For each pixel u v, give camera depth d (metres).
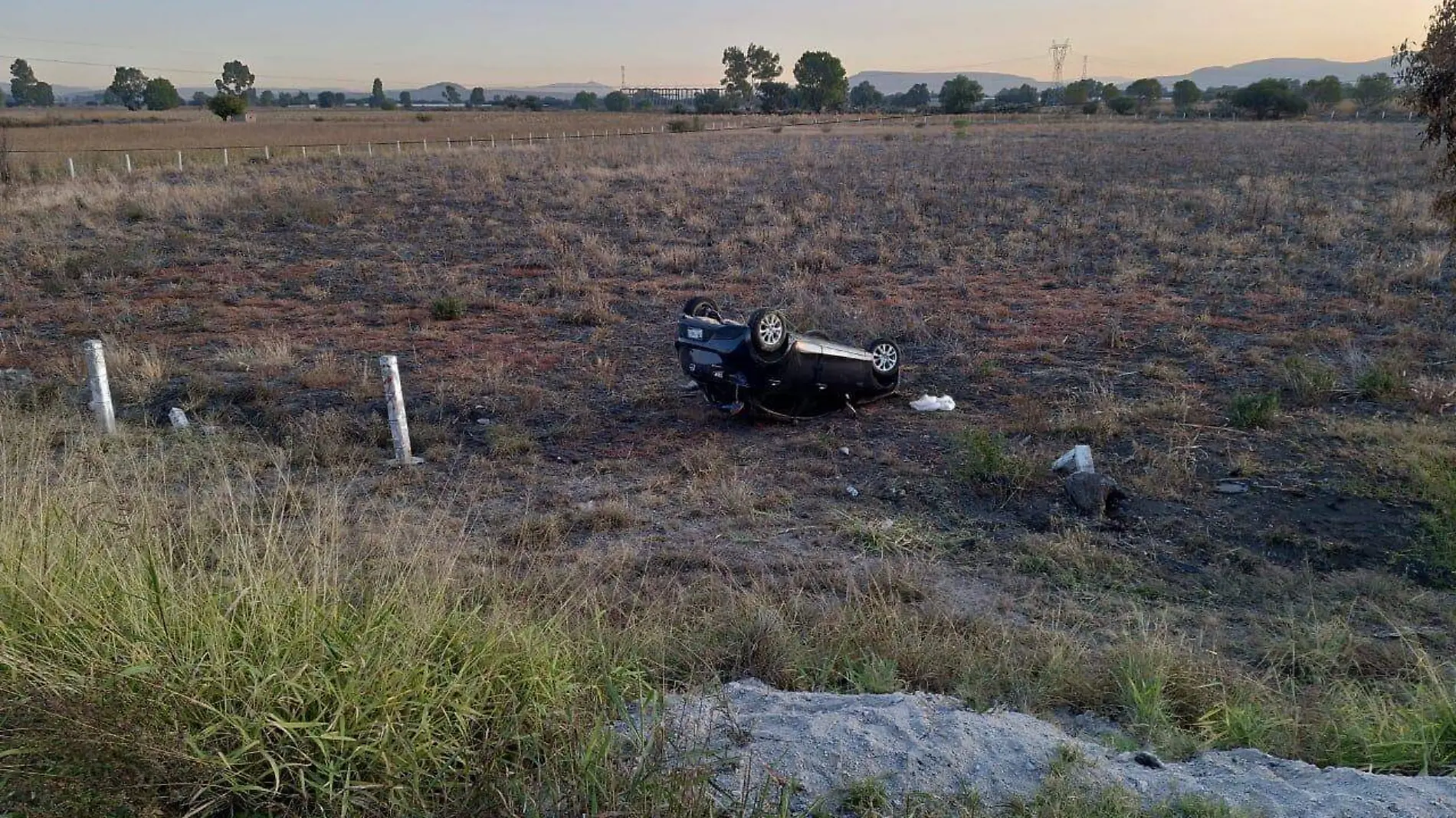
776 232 20.62
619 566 6.23
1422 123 61.47
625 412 10.22
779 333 9.13
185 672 3.12
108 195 24.64
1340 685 4.87
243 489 7.25
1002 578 6.44
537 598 5.14
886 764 3.48
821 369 9.59
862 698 4.17
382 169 32.44
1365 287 15.27
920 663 4.84
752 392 9.33
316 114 107.56
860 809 3.18
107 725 2.84
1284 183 27.94
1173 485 8.02
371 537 5.64
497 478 8.20
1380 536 7.09
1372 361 11.21
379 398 10.37
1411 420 9.52
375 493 7.75
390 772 2.92
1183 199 25.16
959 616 5.68
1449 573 6.54
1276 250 18.91
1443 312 13.77
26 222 21.20
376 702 3.07
